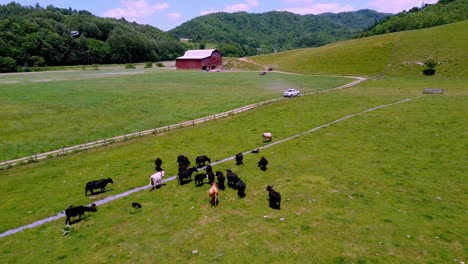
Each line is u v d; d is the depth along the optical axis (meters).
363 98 62.84
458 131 38.94
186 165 28.53
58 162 33.66
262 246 17.33
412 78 93.88
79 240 18.70
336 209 21.36
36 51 179.75
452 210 21.19
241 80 98.75
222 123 48.09
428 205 21.92
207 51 147.00
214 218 20.55
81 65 193.12
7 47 168.50
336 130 41.66
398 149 33.81
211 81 97.19
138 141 40.66
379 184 25.38
